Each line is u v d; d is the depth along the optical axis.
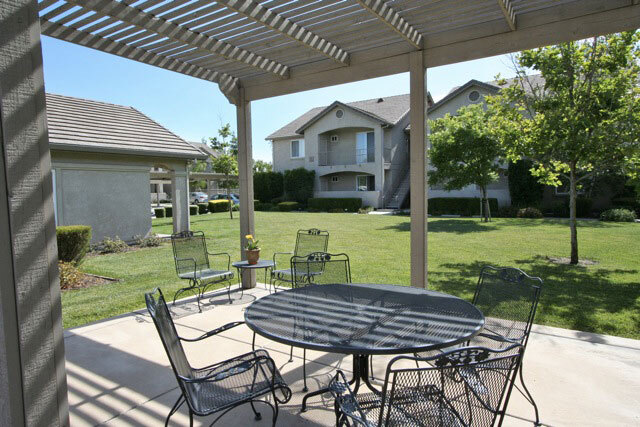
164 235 12.47
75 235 7.09
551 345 3.46
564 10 3.11
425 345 1.86
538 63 6.54
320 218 17.03
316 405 2.61
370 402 1.87
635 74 6.07
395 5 3.15
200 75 4.70
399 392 1.62
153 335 3.90
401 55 3.88
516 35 3.31
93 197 9.73
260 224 14.69
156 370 3.14
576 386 2.75
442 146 13.72
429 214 17.92
